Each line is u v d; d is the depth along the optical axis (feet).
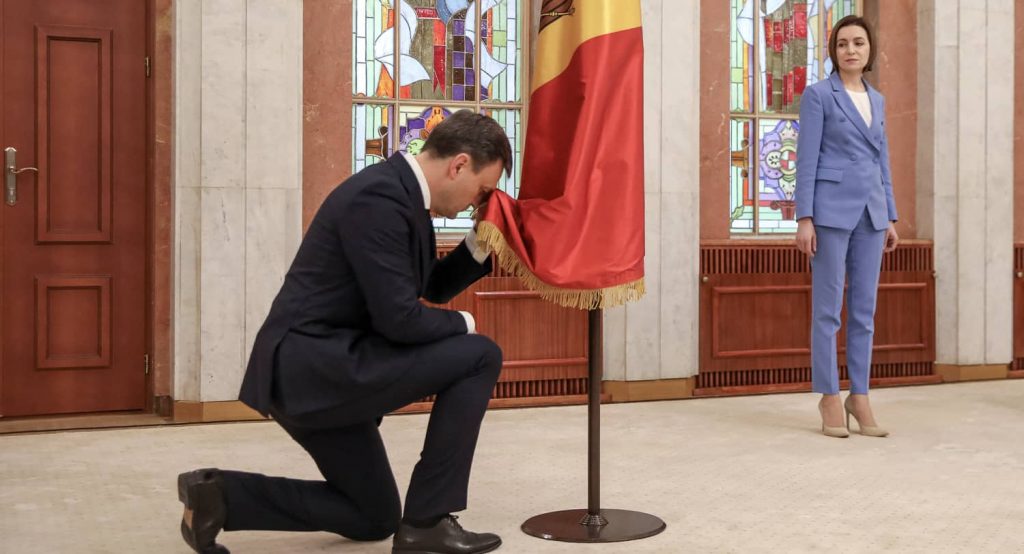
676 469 12.19
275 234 15.65
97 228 15.65
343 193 8.10
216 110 15.33
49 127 15.40
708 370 18.10
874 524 9.71
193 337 15.43
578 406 17.10
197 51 15.29
